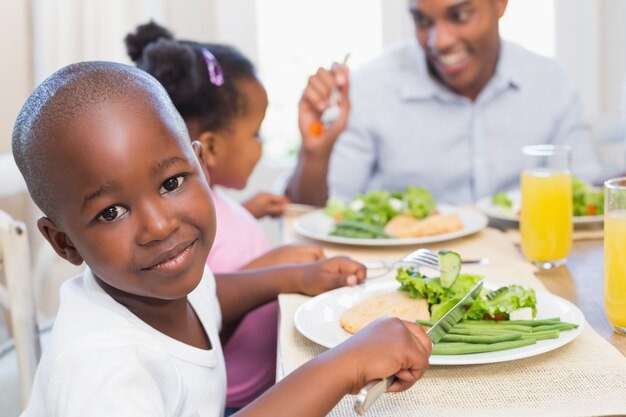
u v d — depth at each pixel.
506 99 2.40
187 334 1.08
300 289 1.31
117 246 0.87
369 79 2.47
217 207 1.68
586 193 1.70
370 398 0.80
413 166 2.44
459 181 2.44
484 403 0.86
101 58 2.96
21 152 0.89
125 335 0.90
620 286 1.03
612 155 2.66
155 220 0.87
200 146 1.15
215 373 1.08
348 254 1.56
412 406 0.87
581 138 2.44
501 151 2.42
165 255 0.89
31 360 1.33
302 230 1.69
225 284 1.38
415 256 1.24
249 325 1.54
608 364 0.94
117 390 0.83
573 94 2.45
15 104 3.05
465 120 2.40
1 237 1.31
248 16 3.25
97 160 0.84
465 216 1.78
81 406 0.82
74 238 0.89
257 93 1.71
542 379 0.91
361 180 2.47
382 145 2.45
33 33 3.00
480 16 2.17
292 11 3.30
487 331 0.99
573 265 1.40
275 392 0.83
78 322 0.94
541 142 2.43
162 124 0.89
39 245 3.01
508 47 2.45
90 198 0.85
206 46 1.72
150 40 1.75
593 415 0.82
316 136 2.07
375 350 0.86
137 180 0.86
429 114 2.41
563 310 1.07
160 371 0.91
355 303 1.17
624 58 3.25
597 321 1.11
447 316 0.95
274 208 2.00
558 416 0.82
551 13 3.27
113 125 0.85
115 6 2.95
